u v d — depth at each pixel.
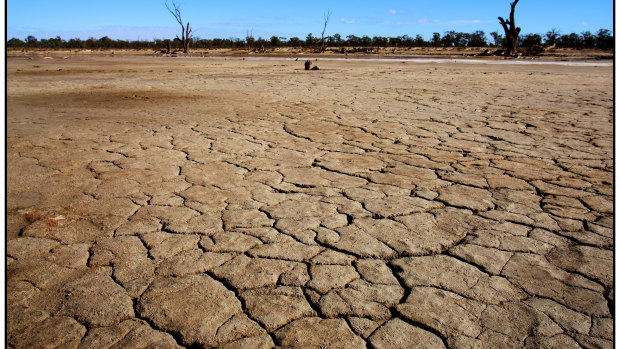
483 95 8.28
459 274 1.94
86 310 1.72
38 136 4.84
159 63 25.45
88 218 2.58
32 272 1.99
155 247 2.22
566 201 2.76
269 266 2.03
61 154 4.04
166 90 9.98
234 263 2.05
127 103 7.72
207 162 3.75
